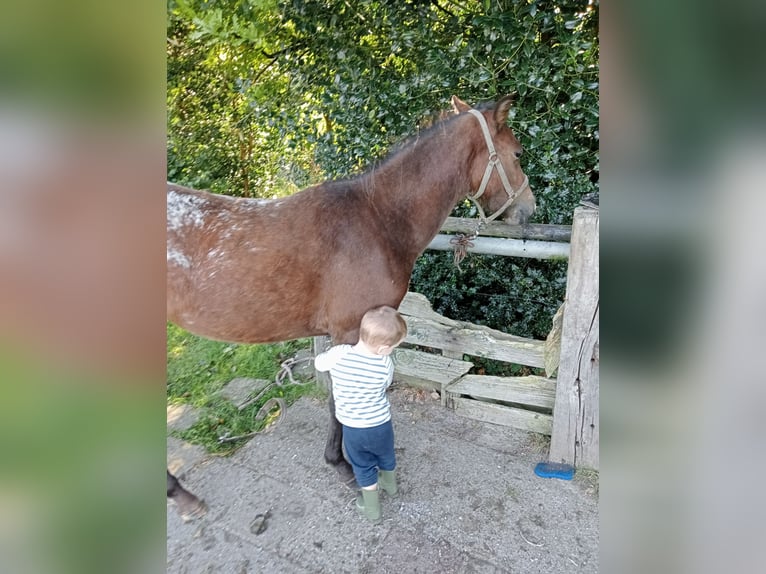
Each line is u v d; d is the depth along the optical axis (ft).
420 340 8.01
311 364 9.40
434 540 5.49
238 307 5.37
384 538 5.53
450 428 7.56
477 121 6.06
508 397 7.42
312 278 5.40
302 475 6.57
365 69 8.97
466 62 8.31
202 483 6.43
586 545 5.41
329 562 5.27
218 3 8.30
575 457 6.53
